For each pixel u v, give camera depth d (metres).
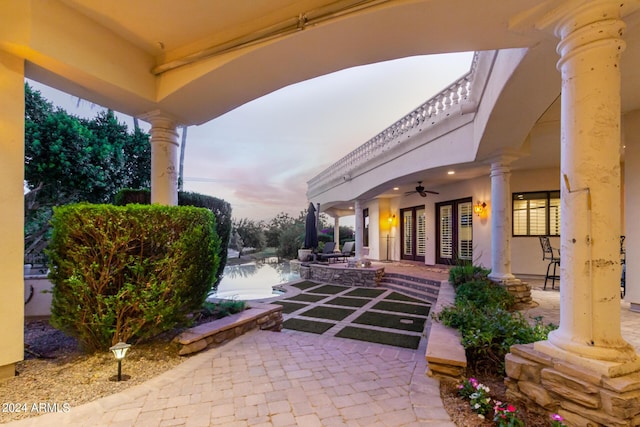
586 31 2.10
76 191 6.98
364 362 3.19
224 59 3.25
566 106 2.21
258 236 24.52
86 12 3.05
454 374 2.69
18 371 2.91
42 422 2.09
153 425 2.07
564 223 2.20
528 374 2.20
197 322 4.02
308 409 2.27
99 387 2.61
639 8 2.06
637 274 4.84
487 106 4.52
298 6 2.86
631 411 1.73
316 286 9.34
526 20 2.42
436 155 7.05
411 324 5.20
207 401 2.38
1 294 2.69
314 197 16.75
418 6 2.38
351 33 2.77
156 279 3.29
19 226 2.83
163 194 4.19
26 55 2.84
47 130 6.16
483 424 2.04
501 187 5.96
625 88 3.95
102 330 3.10
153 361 3.13
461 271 6.32
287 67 3.32
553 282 7.17
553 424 1.85
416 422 2.08
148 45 3.59
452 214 10.27
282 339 3.89
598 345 1.98
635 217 4.85
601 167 2.04
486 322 3.27
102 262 3.11
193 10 2.98
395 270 9.94
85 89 3.49
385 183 9.38
